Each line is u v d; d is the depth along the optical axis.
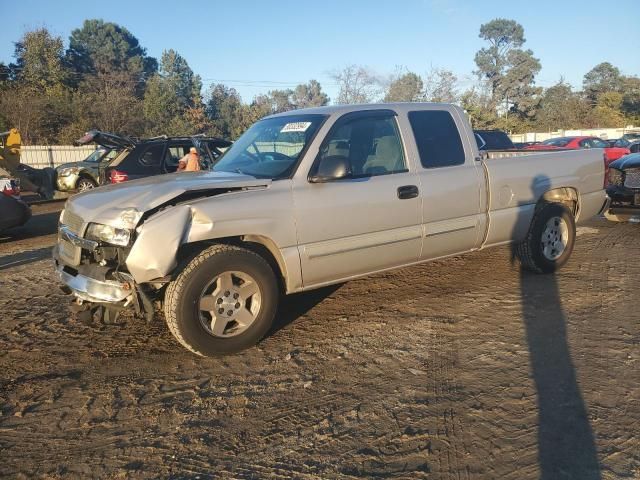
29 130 32.59
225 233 3.91
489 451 2.90
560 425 3.12
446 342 4.34
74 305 4.31
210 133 52.50
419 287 5.80
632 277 6.01
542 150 6.80
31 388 3.76
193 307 3.88
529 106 66.94
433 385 3.64
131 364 4.11
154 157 11.28
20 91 34.25
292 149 4.55
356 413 3.32
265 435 3.12
